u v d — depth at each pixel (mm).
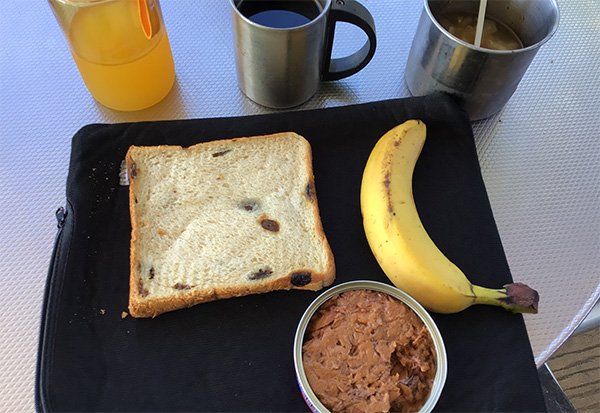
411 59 366
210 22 408
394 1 423
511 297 284
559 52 407
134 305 285
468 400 274
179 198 322
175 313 294
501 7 355
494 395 274
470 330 292
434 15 360
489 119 376
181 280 296
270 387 277
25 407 273
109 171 329
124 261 305
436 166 341
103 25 308
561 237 332
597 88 392
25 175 342
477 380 279
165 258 304
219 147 337
